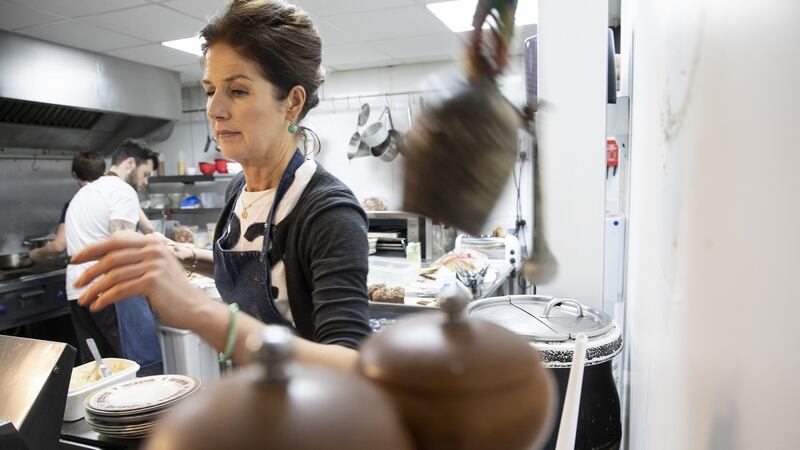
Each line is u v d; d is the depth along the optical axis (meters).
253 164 0.87
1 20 2.90
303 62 0.82
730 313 0.31
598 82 1.01
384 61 4.00
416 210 0.19
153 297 0.40
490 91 0.19
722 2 0.31
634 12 1.17
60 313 3.23
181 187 4.87
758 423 0.27
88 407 0.93
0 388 0.72
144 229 3.01
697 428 0.38
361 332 0.66
